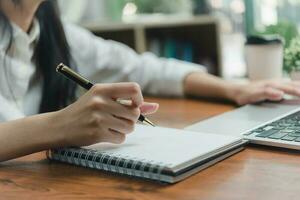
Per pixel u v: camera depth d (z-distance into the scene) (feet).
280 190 1.76
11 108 3.22
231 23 7.76
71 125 2.22
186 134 2.39
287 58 3.94
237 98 3.62
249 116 2.91
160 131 2.48
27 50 3.61
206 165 2.04
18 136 2.28
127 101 2.21
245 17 7.38
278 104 3.29
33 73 3.71
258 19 7.29
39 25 3.76
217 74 7.39
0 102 3.21
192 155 1.99
